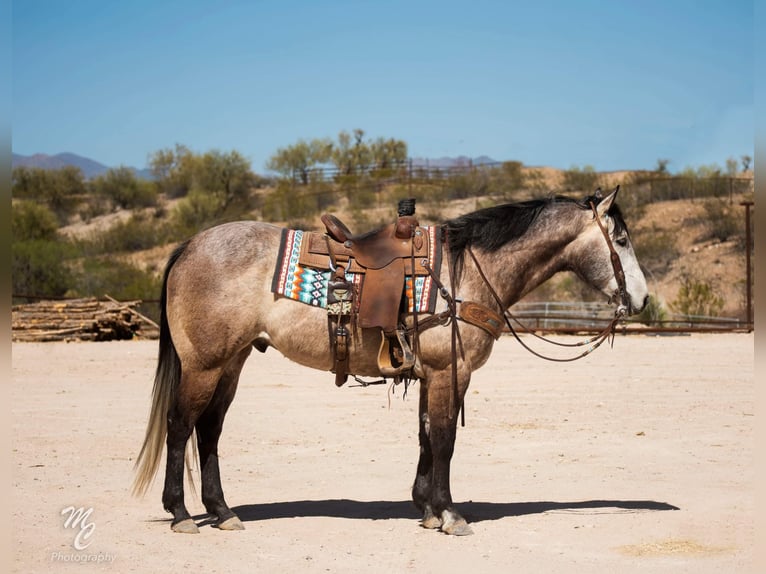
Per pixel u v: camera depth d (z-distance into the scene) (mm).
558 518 7781
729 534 7242
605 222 7664
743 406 14266
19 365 20578
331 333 7285
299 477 9555
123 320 28922
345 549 6875
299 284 7285
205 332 7285
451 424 7320
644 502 8320
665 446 11078
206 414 7656
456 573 6270
